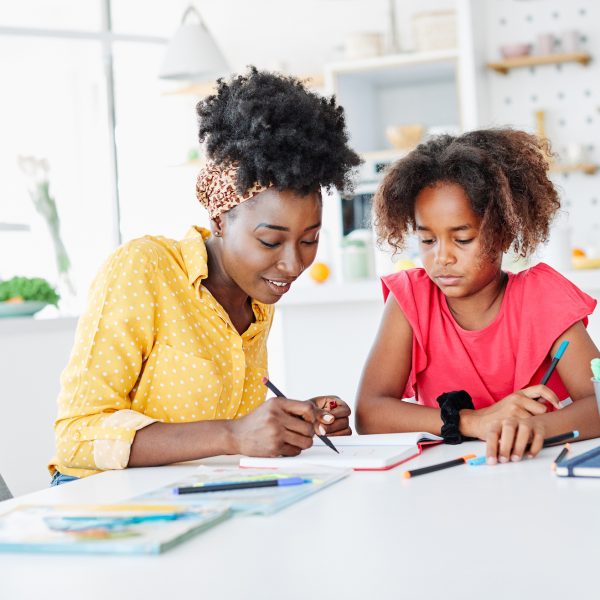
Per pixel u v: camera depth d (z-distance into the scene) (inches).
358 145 203.2
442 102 205.2
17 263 198.4
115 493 39.6
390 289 63.8
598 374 45.7
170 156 232.1
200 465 47.4
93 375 49.4
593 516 32.0
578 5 180.7
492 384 61.8
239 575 26.7
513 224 56.9
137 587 25.9
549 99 182.7
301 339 113.5
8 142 214.7
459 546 29.0
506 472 41.1
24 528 31.5
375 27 225.3
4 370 107.7
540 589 24.7
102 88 196.5
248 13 234.4
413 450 46.6
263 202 50.3
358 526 31.9
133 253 52.7
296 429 45.1
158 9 236.1
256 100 50.3
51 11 219.1
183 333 52.8
